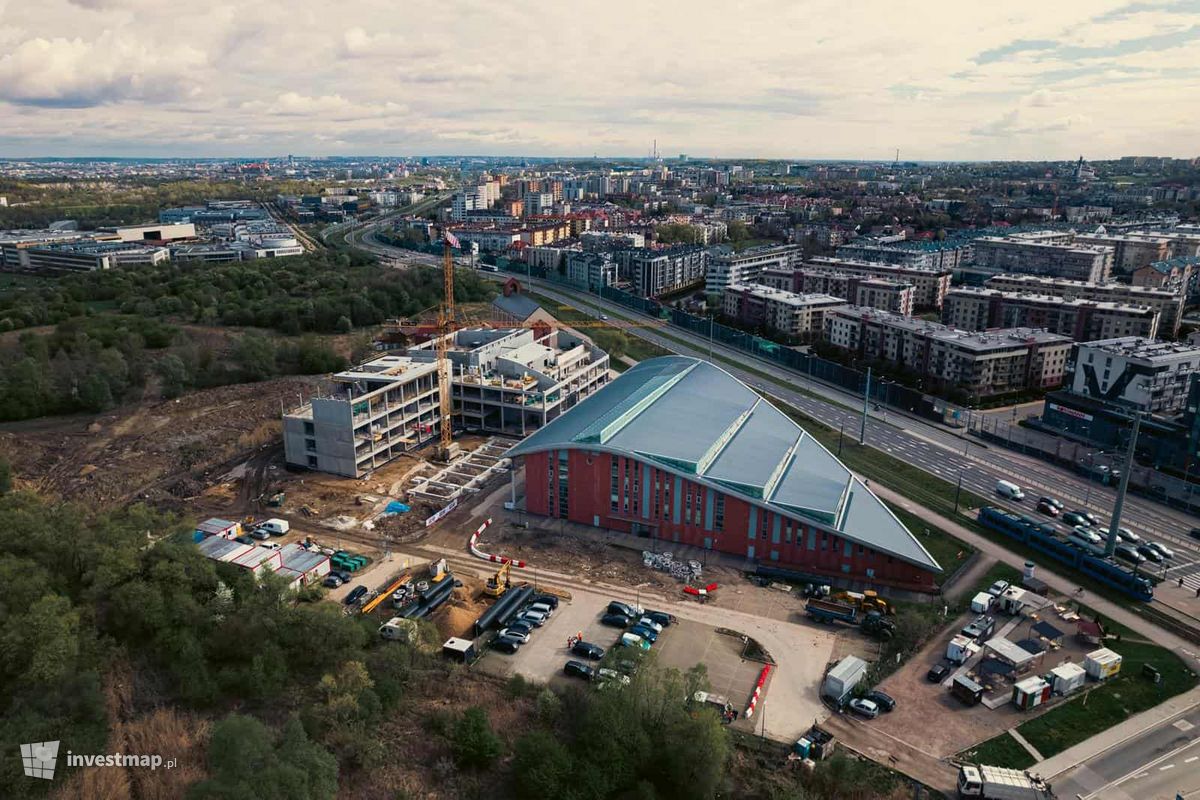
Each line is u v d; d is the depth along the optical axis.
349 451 185.75
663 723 97.06
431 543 156.12
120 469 187.62
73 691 94.06
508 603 132.25
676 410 176.12
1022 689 106.81
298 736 89.44
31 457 190.88
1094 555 143.25
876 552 139.50
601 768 91.94
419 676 112.69
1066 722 104.62
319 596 126.00
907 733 103.06
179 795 87.12
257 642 109.44
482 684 112.44
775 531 146.38
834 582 141.12
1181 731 102.38
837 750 99.88
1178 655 118.69
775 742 101.50
